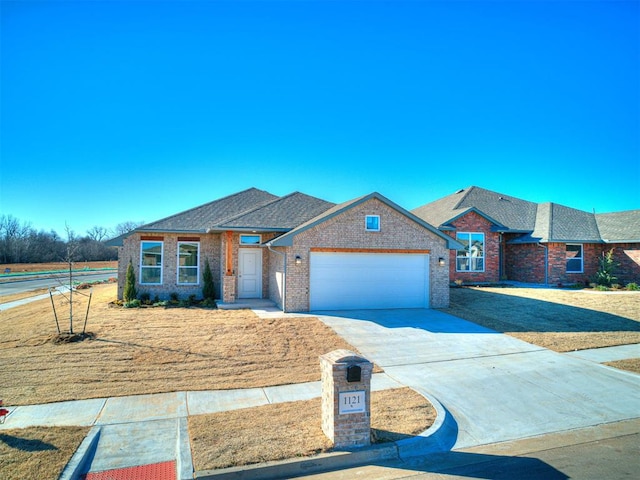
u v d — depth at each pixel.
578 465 5.53
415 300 16.55
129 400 7.55
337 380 5.81
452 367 9.69
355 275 16.06
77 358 9.82
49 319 14.26
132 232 18.22
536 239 23.02
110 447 5.84
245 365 9.61
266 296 18.98
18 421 6.61
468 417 7.09
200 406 7.31
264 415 6.83
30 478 4.86
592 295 19.16
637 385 8.60
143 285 18.67
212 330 12.39
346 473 5.35
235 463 5.25
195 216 19.94
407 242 16.50
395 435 6.15
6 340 11.44
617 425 6.83
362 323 13.70
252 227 17.14
